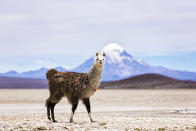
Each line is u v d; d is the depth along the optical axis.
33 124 23.61
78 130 21.52
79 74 25.86
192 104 57.53
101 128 22.36
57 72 26.50
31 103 57.00
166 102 62.88
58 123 24.56
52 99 26.14
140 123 25.00
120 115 36.03
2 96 76.88
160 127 22.78
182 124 24.38
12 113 38.50
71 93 25.39
